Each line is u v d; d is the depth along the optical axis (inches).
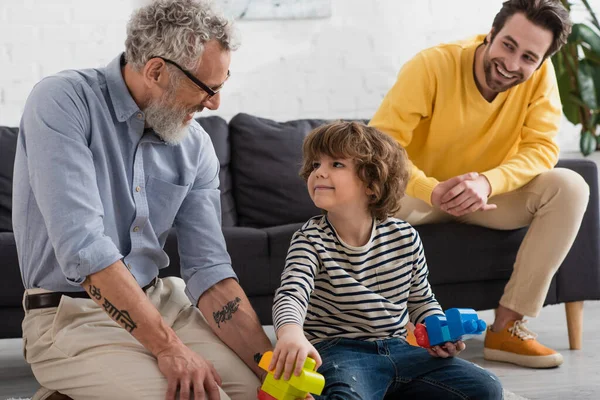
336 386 59.4
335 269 63.7
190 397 57.2
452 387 63.2
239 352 65.0
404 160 67.9
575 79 146.5
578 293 109.3
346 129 65.2
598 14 161.6
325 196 64.5
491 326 103.8
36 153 58.7
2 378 99.7
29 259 62.8
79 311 62.0
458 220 108.9
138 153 64.3
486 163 106.7
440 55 102.8
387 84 149.9
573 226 99.3
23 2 134.4
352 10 147.9
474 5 152.8
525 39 94.1
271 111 145.4
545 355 99.1
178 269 101.7
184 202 69.3
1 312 97.0
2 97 134.3
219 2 141.3
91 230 57.7
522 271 101.2
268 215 124.7
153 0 61.0
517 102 104.0
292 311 58.6
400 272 66.2
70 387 59.1
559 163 111.3
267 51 144.6
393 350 64.2
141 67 60.9
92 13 137.3
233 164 127.3
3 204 114.6
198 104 62.4
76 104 60.6
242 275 102.7
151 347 57.8
